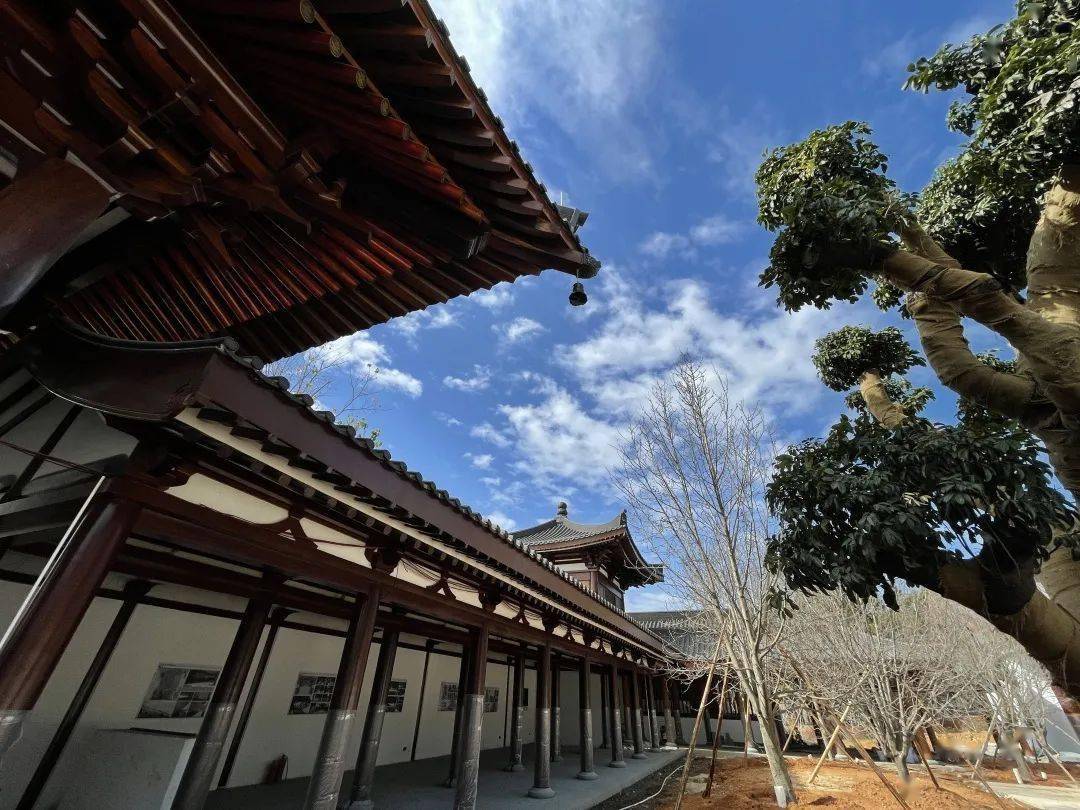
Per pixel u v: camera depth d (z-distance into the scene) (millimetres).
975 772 10625
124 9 1883
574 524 19422
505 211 3438
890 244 3471
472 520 4848
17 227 1739
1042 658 2965
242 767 7055
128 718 5691
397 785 8172
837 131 4109
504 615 7469
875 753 15961
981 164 3975
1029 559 2867
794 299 4113
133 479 2705
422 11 2387
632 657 13539
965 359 3404
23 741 4715
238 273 3498
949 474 3061
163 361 2496
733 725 19391
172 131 2205
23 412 3584
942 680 11305
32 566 4625
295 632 8203
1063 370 2801
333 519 4211
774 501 3834
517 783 9117
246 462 3014
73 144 1941
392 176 3072
